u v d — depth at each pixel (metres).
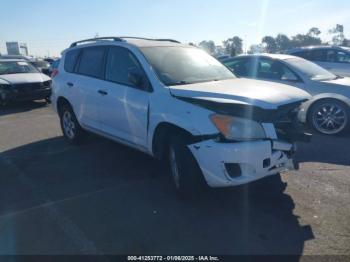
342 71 10.48
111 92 4.80
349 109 6.29
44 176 4.69
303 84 6.68
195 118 3.54
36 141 6.57
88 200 3.93
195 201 3.85
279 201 3.81
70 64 6.05
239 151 3.34
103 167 5.00
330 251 2.88
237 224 3.35
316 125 6.65
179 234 3.20
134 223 3.40
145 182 4.42
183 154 3.68
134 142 4.56
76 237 3.17
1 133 7.29
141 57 4.45
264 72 7.26
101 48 5.30
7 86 10.51
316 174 4.55
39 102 12.10
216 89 3.81
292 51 11.50
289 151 3.65
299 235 3.14
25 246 3.04
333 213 3.52
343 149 5.62
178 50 4.86
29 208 3.76
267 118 3.46
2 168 5.04
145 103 4.16
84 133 6.10
